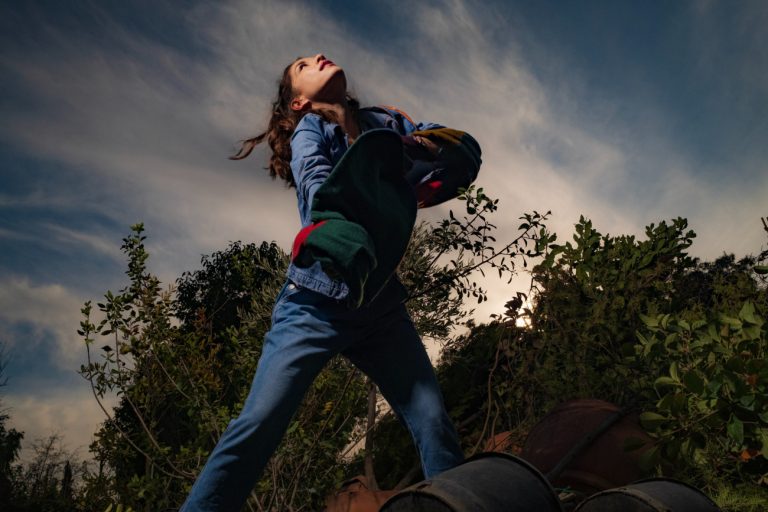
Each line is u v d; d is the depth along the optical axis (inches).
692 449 99.4
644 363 127.4
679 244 161.6
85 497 175.9
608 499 69.7
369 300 68.9
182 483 174.1
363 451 206.4
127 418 215.6
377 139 64.1
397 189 69.3
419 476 218.7
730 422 93.4
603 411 115.9
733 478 115.1
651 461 100.0
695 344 107.8
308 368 71.6
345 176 61.9
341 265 57.8
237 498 68.1
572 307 162.2
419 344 80.4
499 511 56.7
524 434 155.8
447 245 140.5
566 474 106.1
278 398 69.4
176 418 209.9
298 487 167.6
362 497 139.6
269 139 90.3
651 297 166.4
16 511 268.5
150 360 178.9
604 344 153.9
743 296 163.9
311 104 85.9
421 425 77.8
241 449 67.7
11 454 407.2
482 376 216.2
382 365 79.0
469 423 216.1
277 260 218.4
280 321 74.0
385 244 65.9
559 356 164.1
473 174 93.0
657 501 66.6
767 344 99.4
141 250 179.3
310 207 66.0
